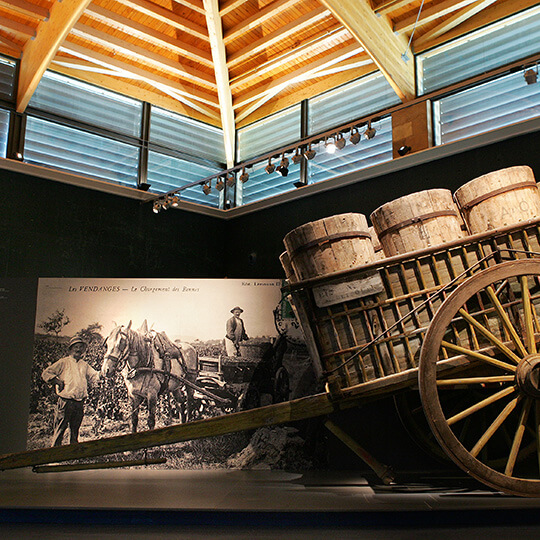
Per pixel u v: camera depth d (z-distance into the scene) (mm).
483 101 6922
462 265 3451
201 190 9383
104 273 8094
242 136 9703
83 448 3850
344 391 3420
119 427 5266
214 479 4512
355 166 8055
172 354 5395
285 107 9016
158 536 2969
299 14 7344
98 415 5293
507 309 3398
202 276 9109
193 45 8031
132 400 5305
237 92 9117
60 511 3273
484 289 3424
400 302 3453
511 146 6398
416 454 5109
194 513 3203
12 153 7562
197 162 9406
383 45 6859
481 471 3162
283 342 5387
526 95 6562
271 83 8734
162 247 8719
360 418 5262
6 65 7750
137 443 3811
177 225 8945
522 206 3496
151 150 8859
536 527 3080
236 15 7367
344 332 3488
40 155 7836
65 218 7855
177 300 5500
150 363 5379
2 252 7266
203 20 7555
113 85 8547
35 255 7523
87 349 5410
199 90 9055
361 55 8047
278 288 5496
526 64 5871
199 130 9531
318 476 4672
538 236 3430
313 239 3600
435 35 7363
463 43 7230
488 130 6785
